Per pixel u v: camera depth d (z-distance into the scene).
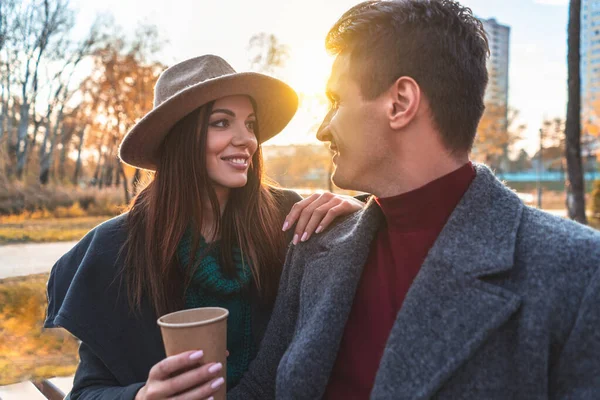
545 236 0.89
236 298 1.48
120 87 21.14
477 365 0.85
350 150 1.03
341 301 1.08
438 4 0.97
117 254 1.43
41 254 10.23
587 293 0.79
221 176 1.45
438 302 0.90
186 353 0.94
